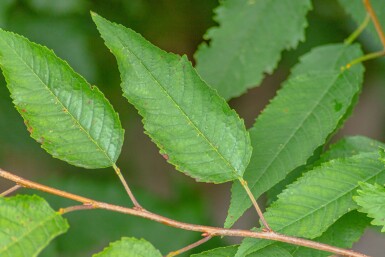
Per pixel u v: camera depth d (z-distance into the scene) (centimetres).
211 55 60
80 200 49
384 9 60
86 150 50
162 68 50
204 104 50
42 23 69
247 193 51
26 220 47
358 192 49
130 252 48
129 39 50
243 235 49
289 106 55
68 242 69
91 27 70
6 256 47
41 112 49
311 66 59
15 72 49
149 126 50
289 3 60
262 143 54
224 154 50
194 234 70
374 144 55
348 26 70
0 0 65
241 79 59
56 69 49
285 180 55
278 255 50
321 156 55
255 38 59
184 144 50
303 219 50
